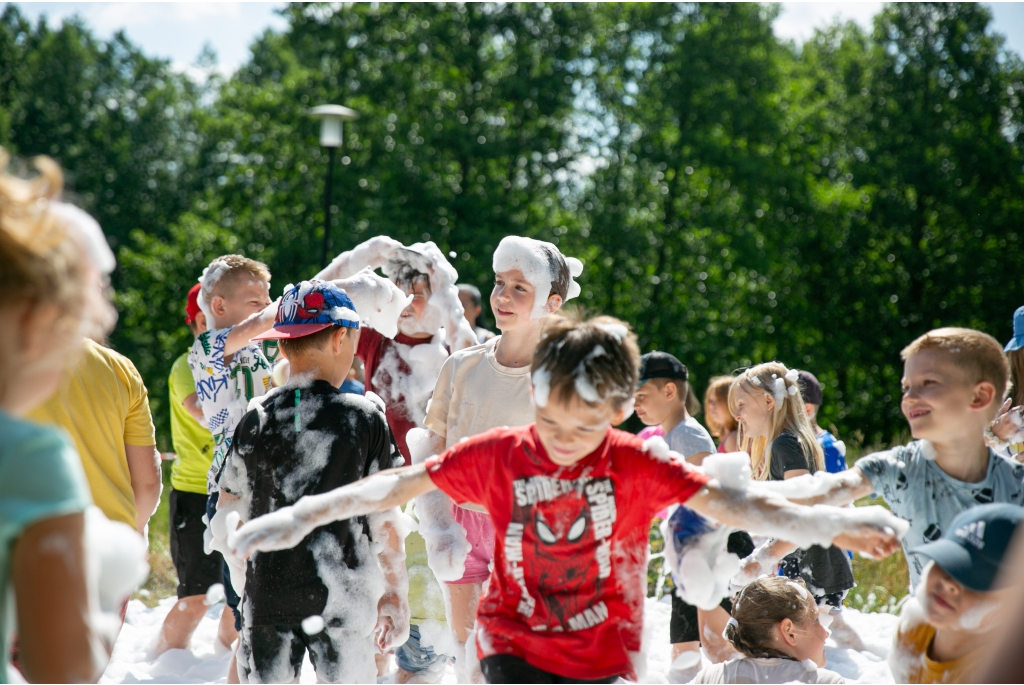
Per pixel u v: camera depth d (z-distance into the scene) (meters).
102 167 39.12
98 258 1.88
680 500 2.67
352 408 3.50
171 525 5.51
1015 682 1.13
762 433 5.15
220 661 5.20
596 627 2.74
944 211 25.80
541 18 25.91
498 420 3.98
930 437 3.04
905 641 2.64
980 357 3.01
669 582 7.11
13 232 1.67
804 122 27.09
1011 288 24.84
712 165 25.17
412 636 4.41
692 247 26.55
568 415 2.55
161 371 27.64
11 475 1.65
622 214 25.38
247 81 41.06
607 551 2.73
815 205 26.14
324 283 3.66
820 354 25.41
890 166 25.42
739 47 25.73
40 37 42.91
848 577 5.38
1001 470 3.07
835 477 3.14
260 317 4.80
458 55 25.77
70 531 1.67
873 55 26.73
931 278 25.47
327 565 3.38
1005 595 2.33
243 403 4.88
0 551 1.64
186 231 28.81
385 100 26.12
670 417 5.17
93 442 3.53
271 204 27.72
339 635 3.38
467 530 4.17
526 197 25.38
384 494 2.83
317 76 27.59
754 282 26.66
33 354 1.70
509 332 4.05
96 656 1.70
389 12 26.66
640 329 25.16
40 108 38.72
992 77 25.59
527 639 2.74
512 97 25.09
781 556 3.55
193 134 44.88
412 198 23.94
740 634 3.86
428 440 4.14
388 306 4.61
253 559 3.39
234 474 3.50
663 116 25.31
